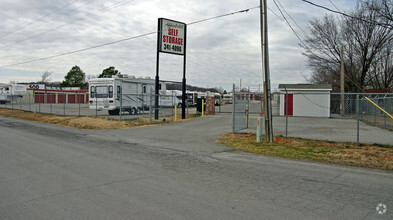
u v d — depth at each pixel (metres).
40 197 4.73
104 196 4.82
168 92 37.78
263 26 11.09
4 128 16.06
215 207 4.41
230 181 5.94
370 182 5.99
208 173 6.60
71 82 81.81
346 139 12.27
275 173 6.68
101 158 8.12
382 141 11.73
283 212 4.25
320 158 8.38
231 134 13.58
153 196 4.88
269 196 5.00
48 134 13.66
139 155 8.75
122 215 4.03
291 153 9.09
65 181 5.69
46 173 6.28
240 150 9.77
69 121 19.06
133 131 15.03
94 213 4.08
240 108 16.31
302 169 7.10
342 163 7.79
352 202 4.75
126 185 5.50
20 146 9.96
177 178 6.10
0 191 5.01
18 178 5.84
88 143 11.05
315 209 4.40
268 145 10.59
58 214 4.03
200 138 12.57
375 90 31.45
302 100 28.30
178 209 4.29
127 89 24.28
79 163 7.38
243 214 4.14
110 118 20.53
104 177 6.05
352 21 30.12
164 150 9.73
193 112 30.83
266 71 11.18
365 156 8.55
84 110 32.81
